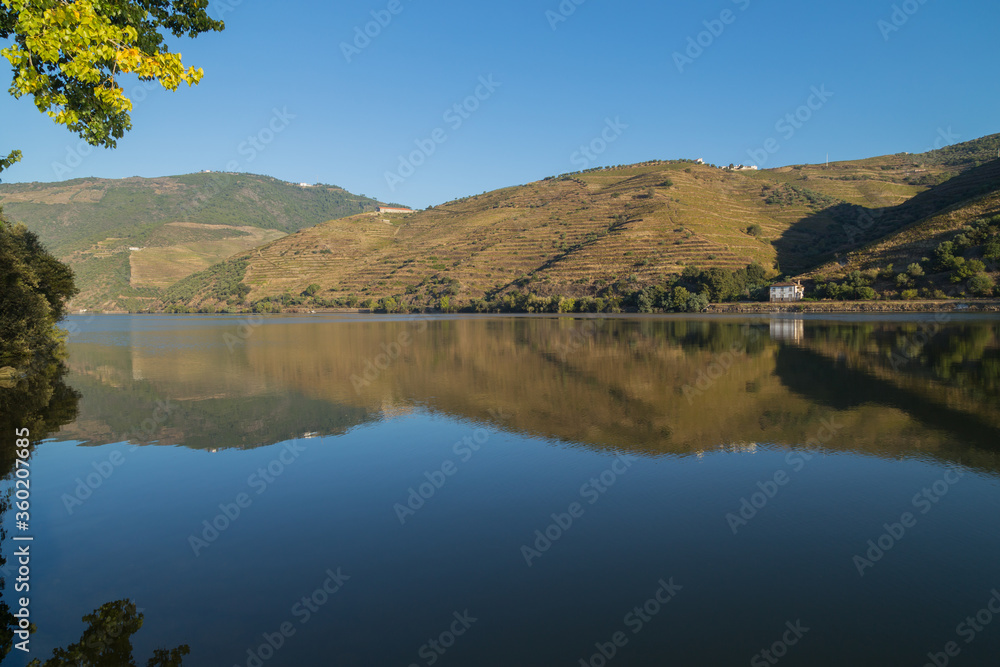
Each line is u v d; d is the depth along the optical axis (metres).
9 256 33.88
